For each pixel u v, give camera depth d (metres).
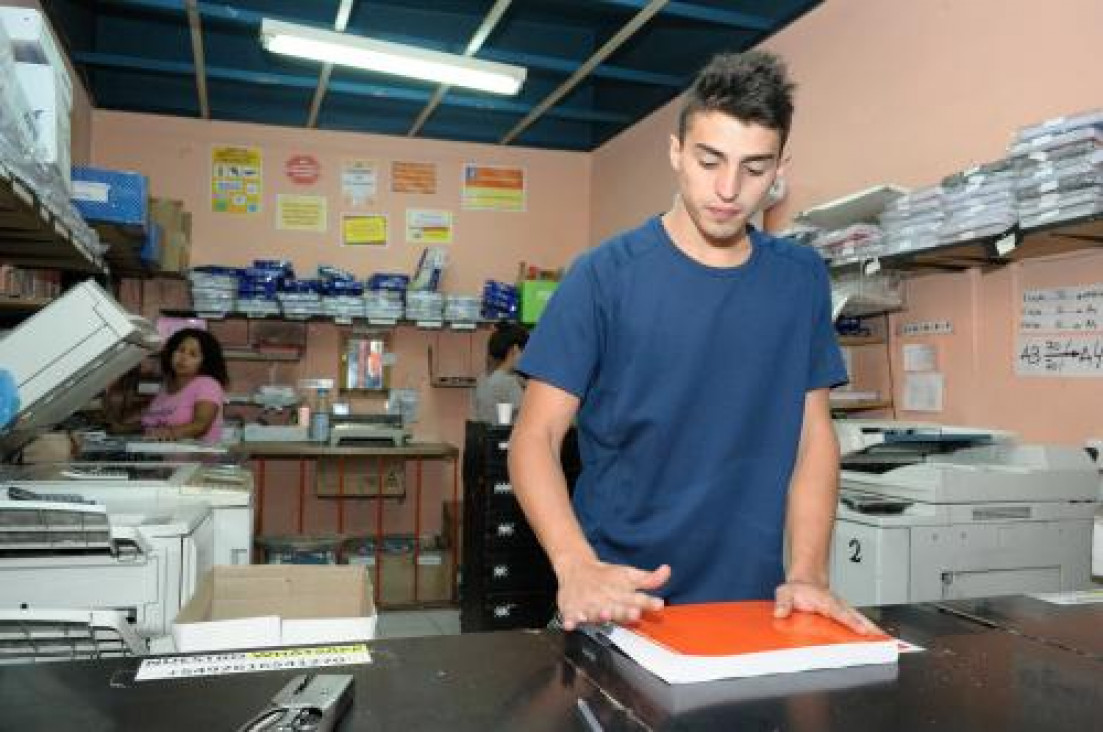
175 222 4.46
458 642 0.80
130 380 4.42
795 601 0.86
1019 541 1.96
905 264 2.57
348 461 4.55
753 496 1.14
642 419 1.10
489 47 4.55
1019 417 2.45
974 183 2.21
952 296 2.69
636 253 1.11
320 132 5.08
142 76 4.73
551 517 0.97
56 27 3.69
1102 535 1.32
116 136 4.78
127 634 1.15
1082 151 1.91
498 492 3.38
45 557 1.39
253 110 4.91
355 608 1.43
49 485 1.83
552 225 5.47
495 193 5.37
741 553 1.13
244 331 4.86
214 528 1.87
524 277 5.09
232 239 4.93
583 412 1.18
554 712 0.64
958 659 0.77
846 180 3.22
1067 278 2.31
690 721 0.62
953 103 2.71
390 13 4.34
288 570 1.43
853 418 2.81
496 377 4.13
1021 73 2.45
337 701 0.62
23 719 0.60
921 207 2.40
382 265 5.14
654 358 1.09
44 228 2.19
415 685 0.68
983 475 1.93
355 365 5.00
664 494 1.13
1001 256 2.35
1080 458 2.07
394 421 4.66
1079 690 0.69
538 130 5.36
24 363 1.76
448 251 5.27
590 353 1.10
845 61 3.24
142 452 2.62
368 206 5.14
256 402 4.57
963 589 1.90
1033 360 2.40
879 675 0.73
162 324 4.36
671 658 0.70
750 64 0.94
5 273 2.61
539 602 3.41
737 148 0.92
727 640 0.74
